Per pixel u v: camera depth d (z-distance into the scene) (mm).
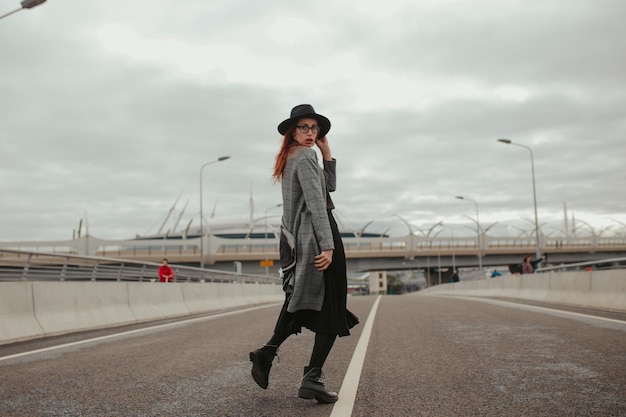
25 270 11219
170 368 5961
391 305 19500
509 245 100688
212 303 20953
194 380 5242
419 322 11203
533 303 17938
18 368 6203
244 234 150125
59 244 88438
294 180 4016
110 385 5047
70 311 11688
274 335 4180
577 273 16547
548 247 102438
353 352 6965
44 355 7301
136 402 4340
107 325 12781
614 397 4246
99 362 6520
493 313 13125
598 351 6523
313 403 4207
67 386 5031
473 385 4797
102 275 14148
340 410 3965
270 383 5051
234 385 4980
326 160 4418
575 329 8867
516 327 9500
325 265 3852
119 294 14000
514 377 5105
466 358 6281
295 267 3977
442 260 99875
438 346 7359
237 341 8500
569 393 4410
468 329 9477
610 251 107875
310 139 4133
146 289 15539
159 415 3928
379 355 6664
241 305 25000
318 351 4098
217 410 4043
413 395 4445
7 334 9508
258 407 4109
